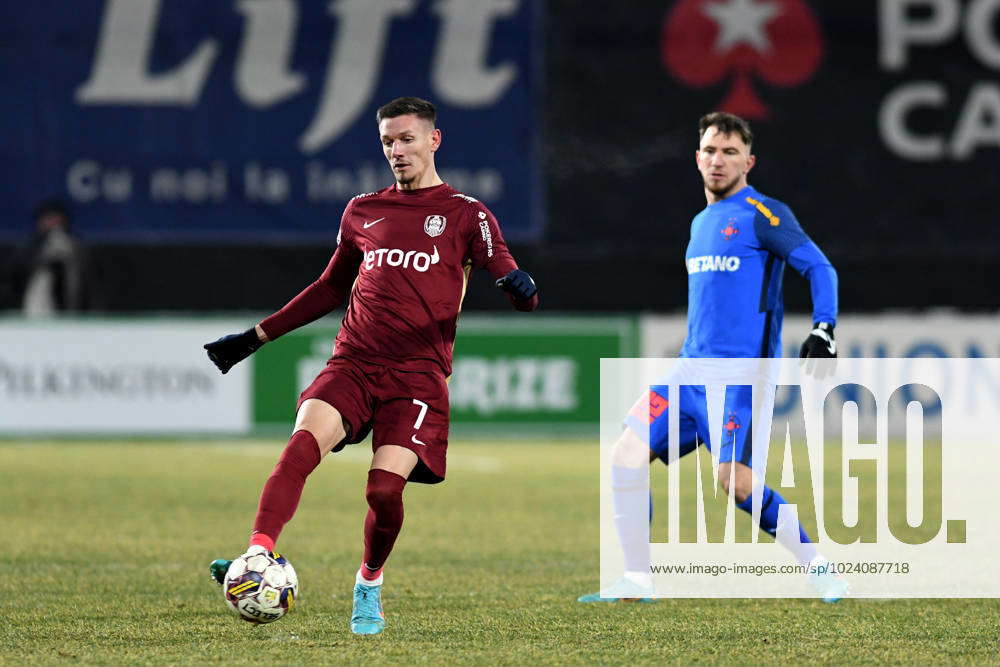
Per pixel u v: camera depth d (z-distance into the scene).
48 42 56.25
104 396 54.41
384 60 57.03
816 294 21.39
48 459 48.00
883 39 57.25
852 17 57.19
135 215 56.56
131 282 56.62
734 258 21.92
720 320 22.00
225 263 56.84
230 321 54.81
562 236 56.91
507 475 43.41
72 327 54.38
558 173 56.91
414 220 18.61
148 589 23.28
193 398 54.47
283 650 17.94
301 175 56.91
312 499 37.84
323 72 57.00
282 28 56.94
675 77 57.06
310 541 29.73
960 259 57.00
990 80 57.22
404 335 18.30
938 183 57.12
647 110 57.06
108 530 31.50
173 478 42.50
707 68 57.06
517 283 17.92
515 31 57.03
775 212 21.92
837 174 57.06
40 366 54.34
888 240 57.06
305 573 25.17
